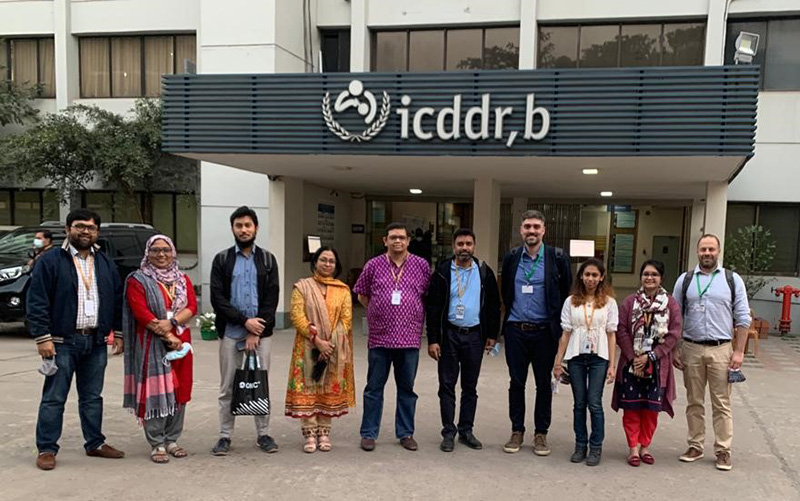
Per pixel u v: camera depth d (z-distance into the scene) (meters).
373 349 4.91
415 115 7.40
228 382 4.73
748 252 11.47
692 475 4.50
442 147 7.41
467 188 12.62
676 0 11.81
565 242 16.08
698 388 4.78
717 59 11.60
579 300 4.72
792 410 6.26
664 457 4.88
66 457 4.62
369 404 4.93
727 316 4.71
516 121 7.18
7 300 9.50
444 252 16.02
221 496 3.99
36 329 4.25
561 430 5.55
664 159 7.08
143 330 4.48
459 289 4.93
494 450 4.97
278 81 7.71
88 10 14.45
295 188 11.21
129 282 4.48
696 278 4.83
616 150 6.91
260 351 4.74
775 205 12.04
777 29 11.75
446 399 4.96
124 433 5.21
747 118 6.58
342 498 3.99
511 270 4.98
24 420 5.44
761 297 12.02
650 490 4.22
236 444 4.99
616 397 4.76
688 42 12.04
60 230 10.82
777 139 11.78
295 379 4.79
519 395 4.98
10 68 15.23
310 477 4.32
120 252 10.84
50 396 4.36
